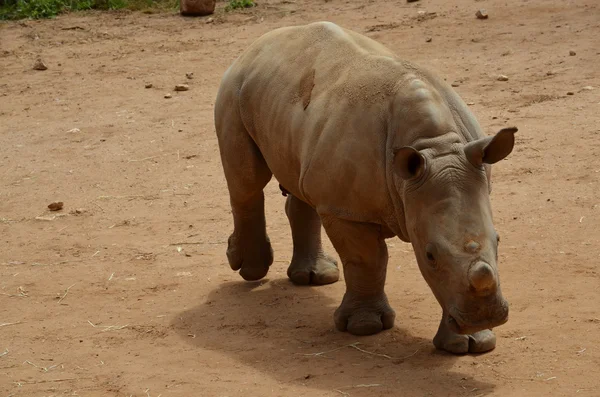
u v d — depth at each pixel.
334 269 11.33
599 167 14.46
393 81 8.77
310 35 10.02
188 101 21.95
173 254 12.77
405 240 8.71
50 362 9.51
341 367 8.78
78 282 11.92
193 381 8.73
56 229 14.31
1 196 16.34
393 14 27.70
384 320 9.57
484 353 8.84
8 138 20.17
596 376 8.19
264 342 9.60
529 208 13.09
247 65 10.55
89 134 19.94
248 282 11.54
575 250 11.44
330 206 9.02
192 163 17.34
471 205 7.78
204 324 10.25
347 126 8.83
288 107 9.63
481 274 7.29
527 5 26.47
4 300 11.45
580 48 22.11
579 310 9.67
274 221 13.77
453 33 24.92
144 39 28.66
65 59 27.02
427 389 8.15
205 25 29.73
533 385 8.09
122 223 14.36
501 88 19.91
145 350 9.65
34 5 32.84
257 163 10.70
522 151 15.67
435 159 8.03
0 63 27.08
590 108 17.66
